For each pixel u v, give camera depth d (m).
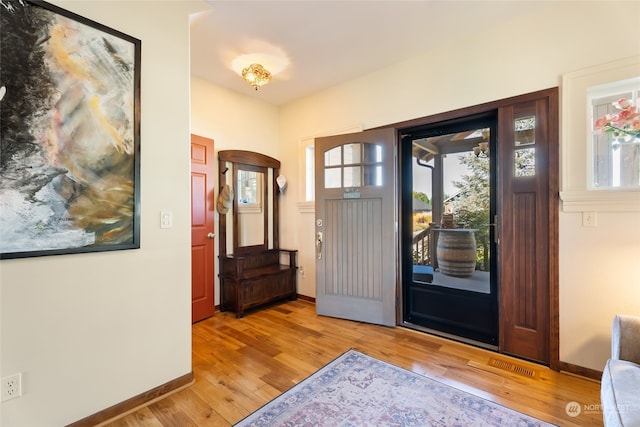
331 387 1.92
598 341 1.97
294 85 3.48
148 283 1.81
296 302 3.83
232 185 3.60
